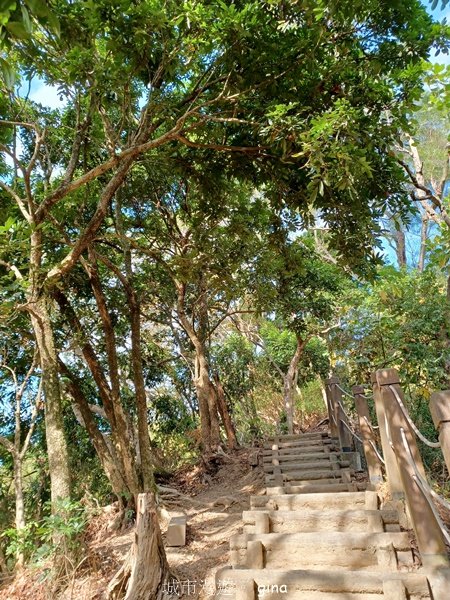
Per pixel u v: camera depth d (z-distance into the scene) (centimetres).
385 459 415
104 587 452
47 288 559
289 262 761
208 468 884
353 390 531
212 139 620
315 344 1270
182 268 759
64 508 462
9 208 699
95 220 560
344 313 947
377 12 466
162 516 642
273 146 544
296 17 449
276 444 745
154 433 1206
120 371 1105
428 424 632
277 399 1387
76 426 1037
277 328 1377
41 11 191
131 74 494
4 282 588
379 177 549
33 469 1042
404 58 485
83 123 673
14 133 592
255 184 661
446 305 663
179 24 467
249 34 439
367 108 502
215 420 987
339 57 491
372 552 346
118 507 707
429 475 518
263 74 504
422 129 1061
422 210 1174
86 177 550
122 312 921
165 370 1234
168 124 622
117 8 419
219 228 823
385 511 382
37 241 545
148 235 923
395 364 716
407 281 745
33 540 585
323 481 568
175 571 445
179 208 912
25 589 493
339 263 626
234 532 543
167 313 1058
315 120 414
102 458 735
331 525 395
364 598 306
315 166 424
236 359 1355
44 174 745
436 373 646
